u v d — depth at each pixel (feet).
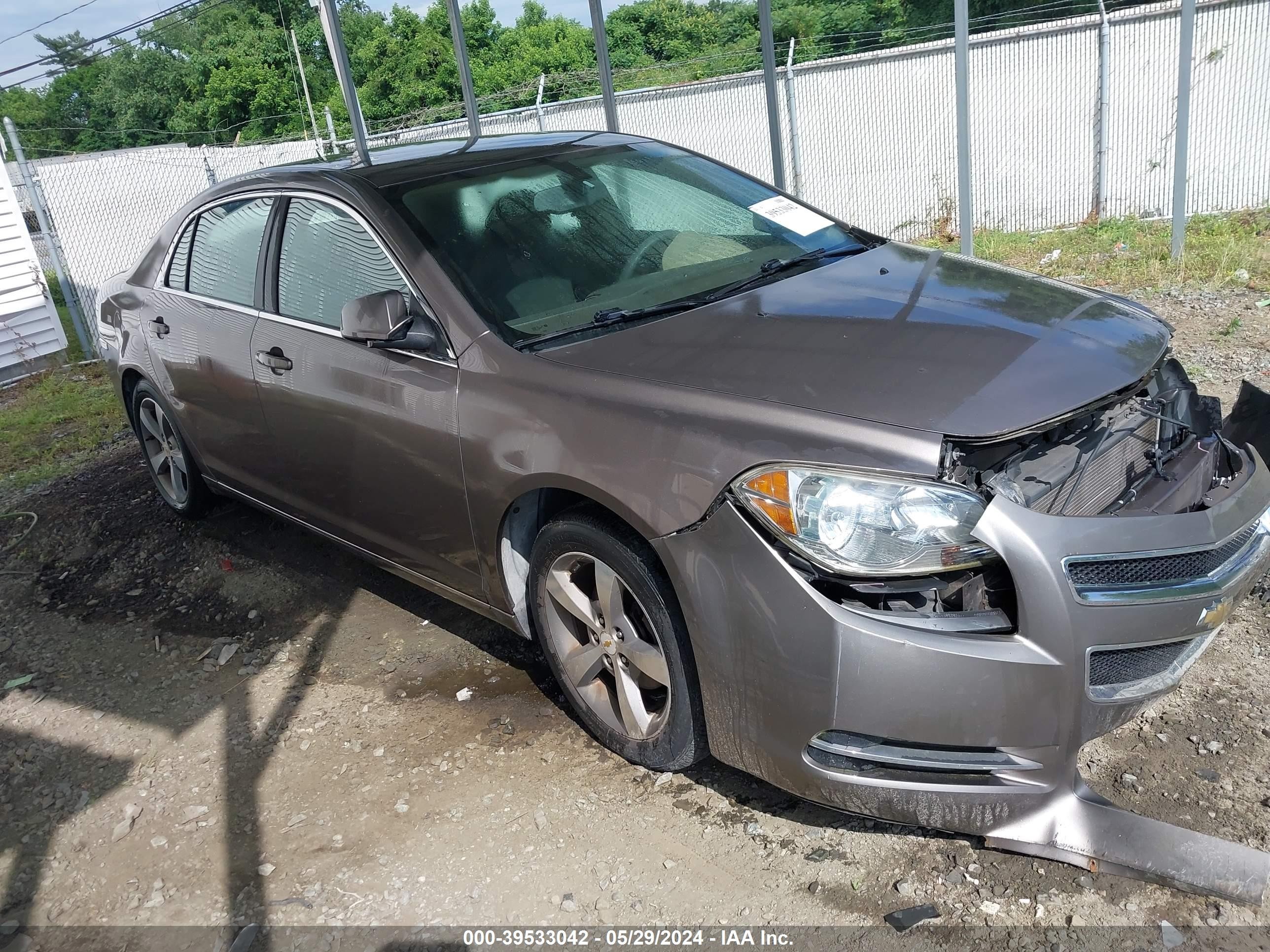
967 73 22.11
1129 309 9.37
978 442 7.07
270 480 13.07
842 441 7.23
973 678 6.91
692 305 9.78
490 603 10.34
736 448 7.54
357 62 155.12
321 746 10.56
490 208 10.96
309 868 8.78
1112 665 7.26
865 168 43.65
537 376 9.02
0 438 25.09
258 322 12.28
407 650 12.19
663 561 7.94
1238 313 19.54
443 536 10.34
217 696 11.84
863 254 11.23
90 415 26.40
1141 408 8.39
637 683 9.16
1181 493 8.13
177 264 14.46
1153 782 8.27
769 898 7.73
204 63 171.01
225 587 14.44
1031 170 41.27
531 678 11.19
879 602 7.18
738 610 7.48
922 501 6.95
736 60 73.26
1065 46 39.24
